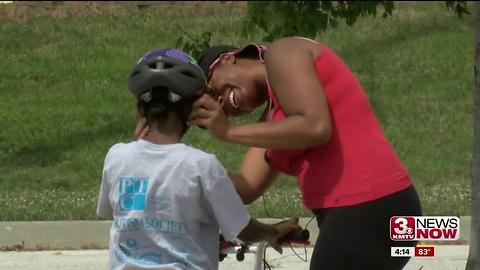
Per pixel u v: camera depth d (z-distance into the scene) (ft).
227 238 29.37
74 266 66.44
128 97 120.57
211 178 28.96
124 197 29.43
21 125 111.14
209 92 31.63
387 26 143.13
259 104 32.83
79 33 137.90
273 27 56.18
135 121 113.60
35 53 131.13
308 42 31.19
